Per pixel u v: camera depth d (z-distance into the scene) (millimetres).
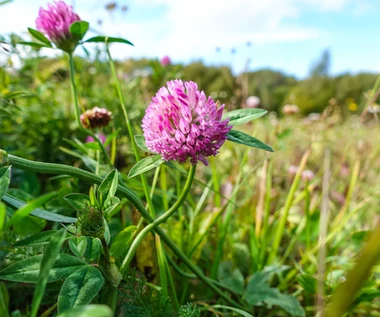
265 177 193
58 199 137
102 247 89
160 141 94
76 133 243
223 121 94
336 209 248
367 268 50
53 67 274
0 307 71
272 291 145
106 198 90
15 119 233
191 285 150
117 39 129
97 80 319
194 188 234
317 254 173
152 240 137
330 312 52
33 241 84
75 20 131
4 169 77
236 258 177
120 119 240
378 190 209
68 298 78
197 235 162
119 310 113
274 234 196
